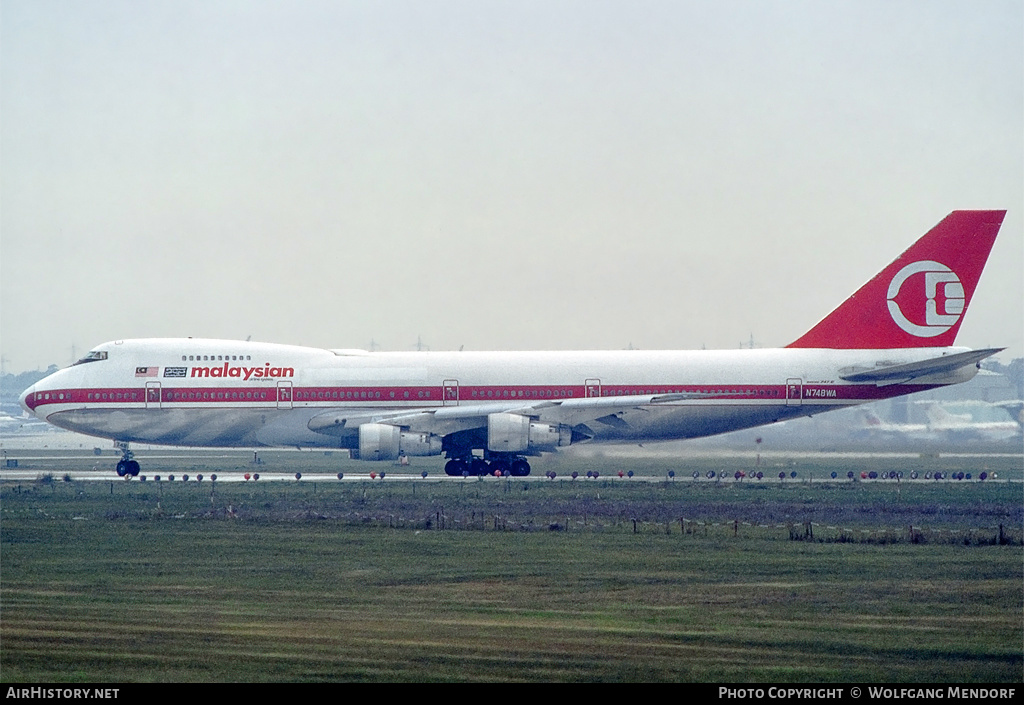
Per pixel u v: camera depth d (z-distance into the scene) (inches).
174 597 4269.2
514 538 5777.6
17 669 3299.7
